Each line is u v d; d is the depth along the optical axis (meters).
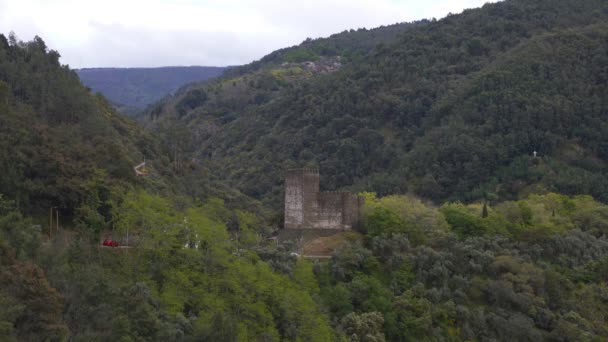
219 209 96.94
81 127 97.06
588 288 89.75
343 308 73.19
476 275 86.25
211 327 55.59
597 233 109.31
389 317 73.69
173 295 59.28
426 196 142.88
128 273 60.91
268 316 64.50
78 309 50.78
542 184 136.12
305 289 71.56
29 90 98.50
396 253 82.50
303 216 85.81
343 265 78.81
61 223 76.38
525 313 83.00
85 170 81.06
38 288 48.94
